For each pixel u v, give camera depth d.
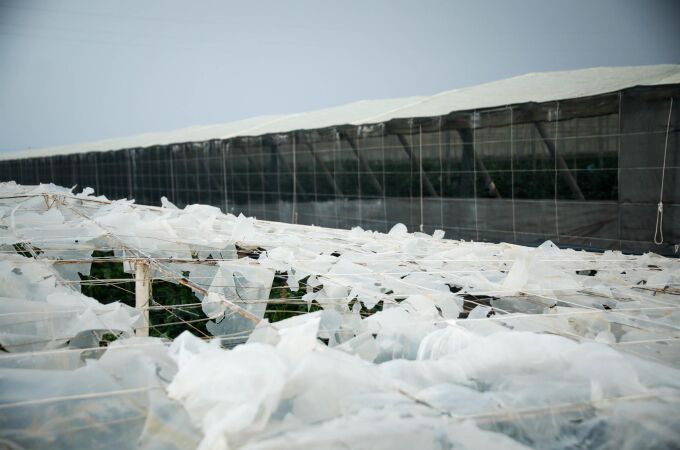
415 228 13.92
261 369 2.12
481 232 12.65
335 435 1.90
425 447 1.93
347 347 3.04
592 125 10.66
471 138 12.62
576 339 3.31
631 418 2.12
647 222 9.97
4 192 11.52
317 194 16.53
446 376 2.47
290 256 5.55
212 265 5.54
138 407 2.21
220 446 1.86
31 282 4.29
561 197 11.18
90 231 6.23
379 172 14.62
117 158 27.86
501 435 1.96
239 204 19.72
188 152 22.11
